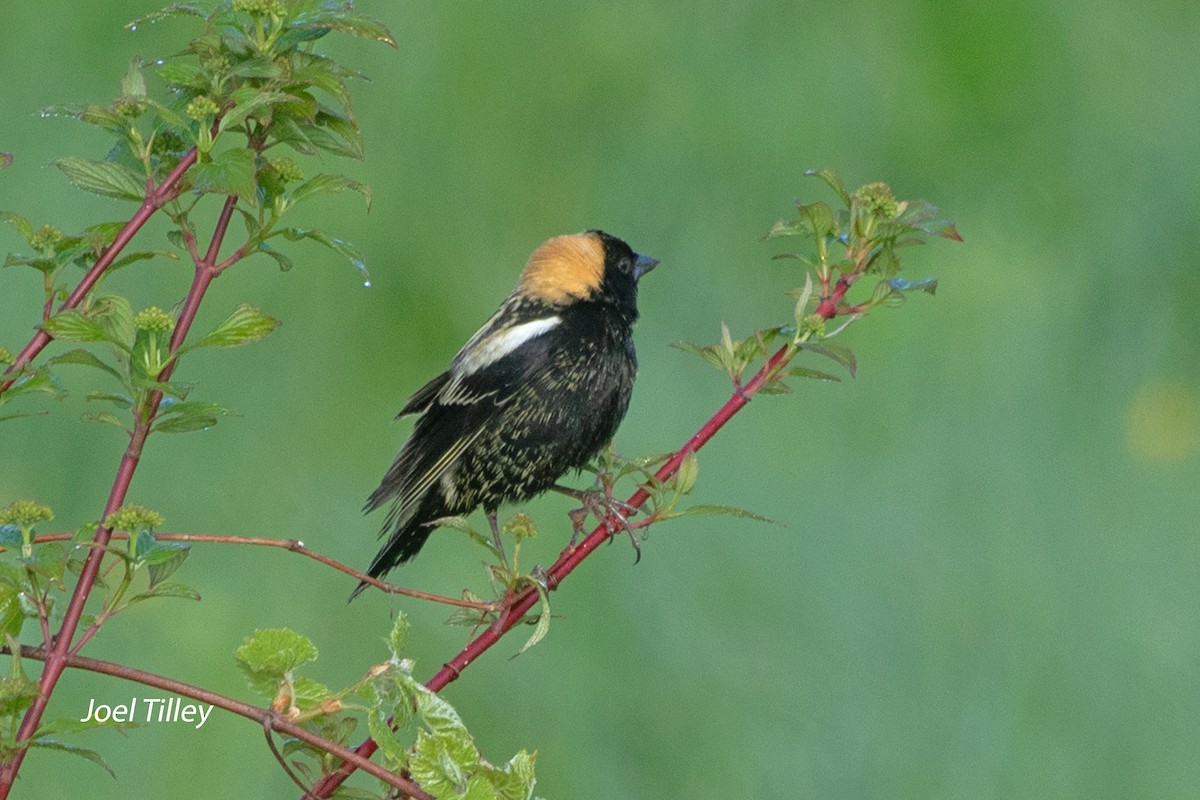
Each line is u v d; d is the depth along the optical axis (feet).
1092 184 50.60
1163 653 34.27
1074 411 42.73
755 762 32.53
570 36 49.88
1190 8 57.21
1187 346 45.47
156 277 41.81
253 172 15.16
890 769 32.42
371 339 43.06
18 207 43.21
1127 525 38.09
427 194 46.42
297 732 14.48
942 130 51.52
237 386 40.47
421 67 48.52
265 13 15.98
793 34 52.26
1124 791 32.24
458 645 34.71
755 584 35.19
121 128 16.10
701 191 48.49
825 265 18.85
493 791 14.24
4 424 37.11
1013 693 33.40
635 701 33.60
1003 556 36.52
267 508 37.63
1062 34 53.42
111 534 15.17
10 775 14.03
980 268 46.60
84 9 47.80
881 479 38.29
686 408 40.83
